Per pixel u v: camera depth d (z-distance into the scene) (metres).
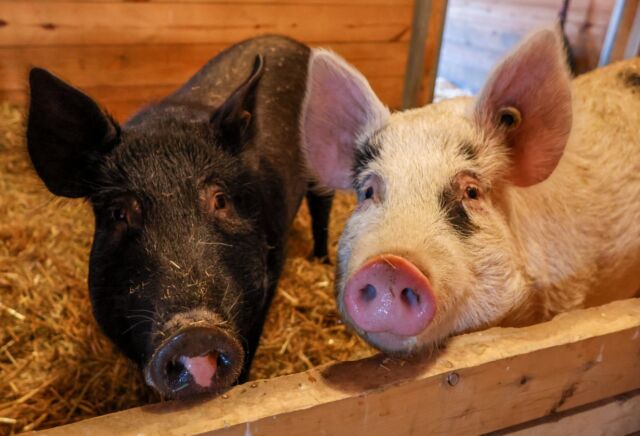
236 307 0.93
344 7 2.32
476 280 0.87
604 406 0.90
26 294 1.45
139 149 1.00
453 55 3.90
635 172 1.12
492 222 0.90
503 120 0.94
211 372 0.78
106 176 0.98
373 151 0.95
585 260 1.06
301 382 0.73
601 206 1.07
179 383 0.78
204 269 0.88
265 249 1.10
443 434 0.80
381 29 2.42
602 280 1.12
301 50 1.70
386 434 0.76
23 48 2.07
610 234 1.09
